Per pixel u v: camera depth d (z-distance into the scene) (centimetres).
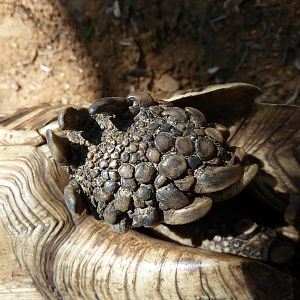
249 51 54
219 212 34
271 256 33
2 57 61
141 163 29
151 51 57
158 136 29
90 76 59
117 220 30
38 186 34
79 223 33
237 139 35
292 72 53
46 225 33
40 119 38
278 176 34
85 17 58
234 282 29
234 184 30
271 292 30
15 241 34
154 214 30
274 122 35
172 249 31
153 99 31
